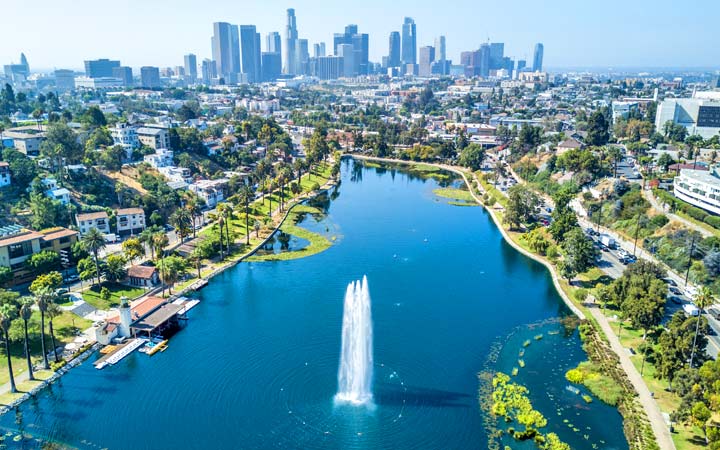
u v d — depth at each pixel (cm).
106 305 18662
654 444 11688
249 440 12375
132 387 14350
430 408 13425
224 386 14400
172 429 12725
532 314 18925
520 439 12262
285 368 15250
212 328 17762
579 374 14738
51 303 14812
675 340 13612
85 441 12306
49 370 14912
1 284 18662
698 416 11275
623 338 16500
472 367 15375
